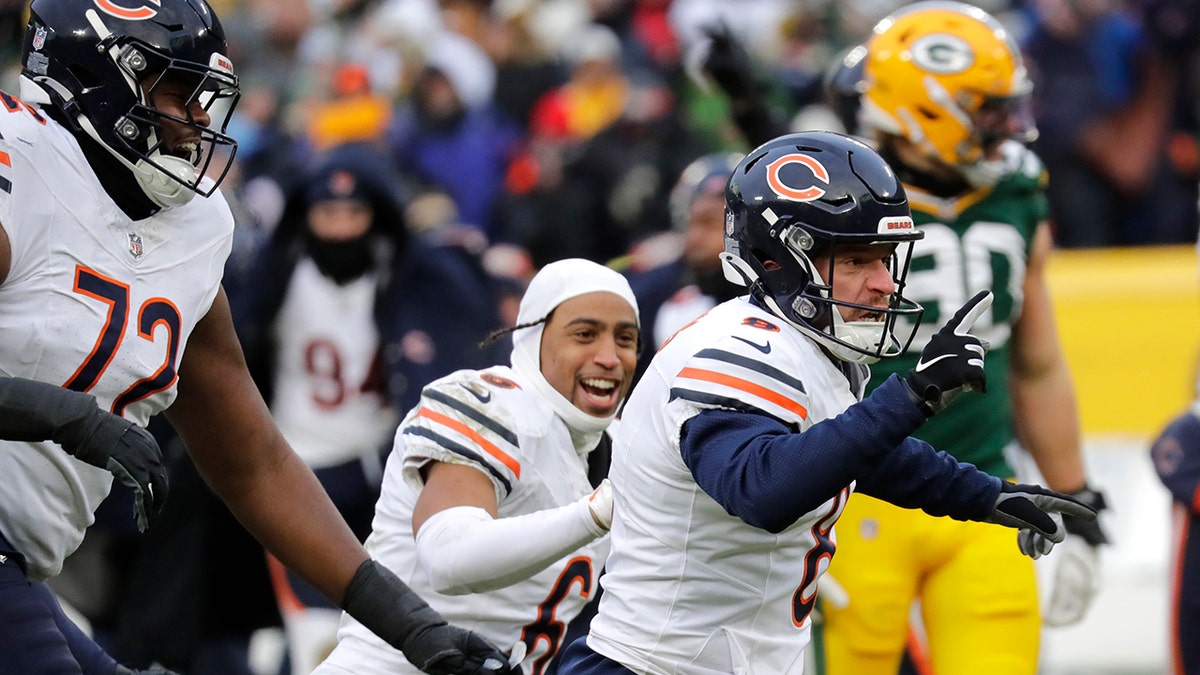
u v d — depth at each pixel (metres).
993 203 18.70
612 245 34.38
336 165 23.05
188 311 12.79
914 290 18.34
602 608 13.16
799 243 12.43
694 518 12.54
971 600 17.84
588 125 36.47
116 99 12.16
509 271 27.28
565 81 38.03
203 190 12.59
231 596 23.06
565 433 14.84
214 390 13.52
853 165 12.57
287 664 23.78
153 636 22.48
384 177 23.16
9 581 12.23
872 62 18.75
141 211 12.48
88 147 12.28
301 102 38.16
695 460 12.04
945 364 11.52
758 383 12.09
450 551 13.35
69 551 13.03
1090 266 32.78
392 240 23.27
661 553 12.72
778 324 12.57
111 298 12.24
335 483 23.17
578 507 12.98
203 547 22.59
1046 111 35.56
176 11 12.33
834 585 18.02
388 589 13.73
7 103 11.96
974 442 18.50
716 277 22.94
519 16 38.28
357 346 23.17
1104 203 35.66
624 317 14.90
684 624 12.75
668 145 34.47
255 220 24.31
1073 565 19.53
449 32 40.03
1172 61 35.72
